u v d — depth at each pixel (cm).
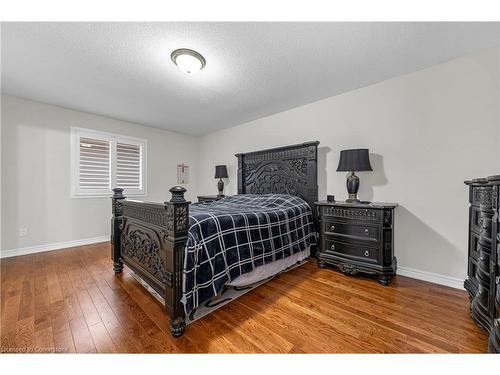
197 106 331
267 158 365
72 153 346
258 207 266
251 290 205
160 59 209
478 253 163
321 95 293
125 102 315
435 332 145
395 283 220
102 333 143
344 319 160
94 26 166
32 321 154
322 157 308
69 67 223
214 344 134
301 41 183
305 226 274
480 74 198
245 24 164
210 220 171
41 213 321
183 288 144
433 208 222
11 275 234
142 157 427
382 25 165
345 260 240
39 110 317
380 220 218
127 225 228
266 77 244
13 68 225
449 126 213
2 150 292
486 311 141
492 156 193
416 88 231
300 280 228
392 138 247
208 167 495
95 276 232
